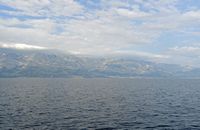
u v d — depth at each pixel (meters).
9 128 55.47
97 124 60.69
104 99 113.75
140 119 66.56
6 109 81.00
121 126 58.78
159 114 74.00
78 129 55.72
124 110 81.69
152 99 113.81
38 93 142.62
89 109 83.62
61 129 55.53
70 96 127.00
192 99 113.44
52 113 75.12
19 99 109.12
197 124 60.47
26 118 66.69
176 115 72.25
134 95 135.00
